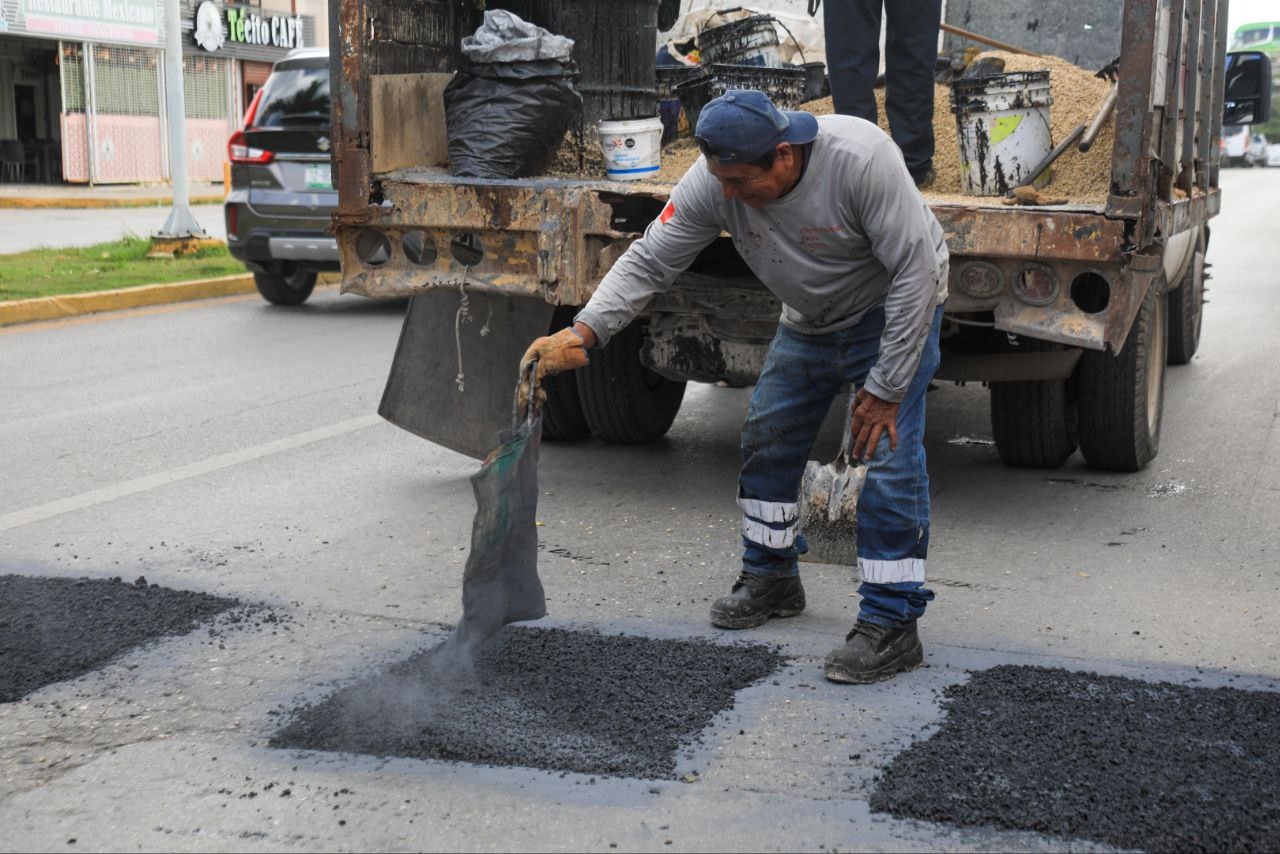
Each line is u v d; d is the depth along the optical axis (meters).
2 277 12.75
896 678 3.75
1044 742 3.28
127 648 3.96
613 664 3.81
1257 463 6.37
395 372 5.98
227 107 33.84
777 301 5.15
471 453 5.83
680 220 3.75
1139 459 6.09
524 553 3.58
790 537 4.16
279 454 6.57
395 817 2.96
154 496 5.76
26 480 6.02
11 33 27.94
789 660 3.90
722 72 6.28
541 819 2.95
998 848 2.82
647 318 5.59
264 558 4.89
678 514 5.57
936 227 3.66
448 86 5.69
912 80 5.50
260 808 3.00
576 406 6.68
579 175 6.01
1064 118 5.87
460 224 5.14
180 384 8.41
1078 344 4.66
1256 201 28.62
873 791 3.06
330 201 11.16
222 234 19.19
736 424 7.37
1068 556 4.96
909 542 3.73
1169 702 3.54
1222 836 2.84
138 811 2.99
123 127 31.03
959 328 5.30
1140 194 4.46
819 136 3.49
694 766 3.20
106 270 13.62
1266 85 8.42
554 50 5.56
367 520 5.42
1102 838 2.84
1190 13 5.55
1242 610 4.37
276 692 3.65
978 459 6.46
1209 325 11.11
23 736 3.37
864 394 3.57
